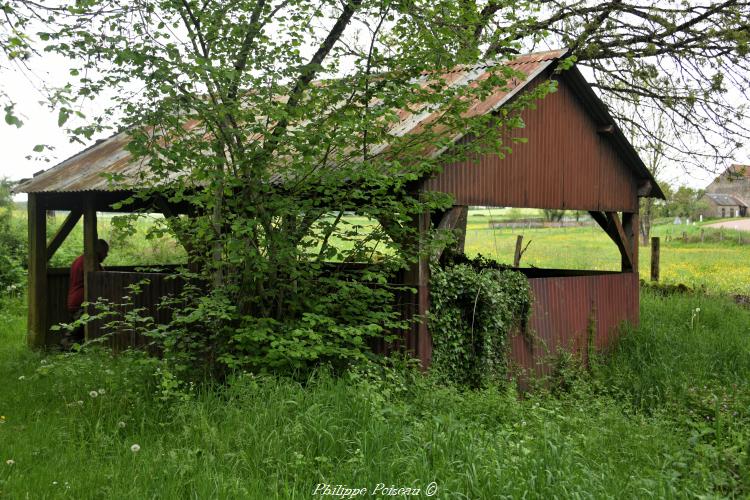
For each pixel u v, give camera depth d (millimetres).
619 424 7715
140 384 7500
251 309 8320
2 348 11727
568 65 8438
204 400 6902
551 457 5477
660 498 5207
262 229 7766
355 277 8492
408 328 8250
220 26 7340
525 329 10594
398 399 7336
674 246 43656
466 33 8023
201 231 7371
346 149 8852
